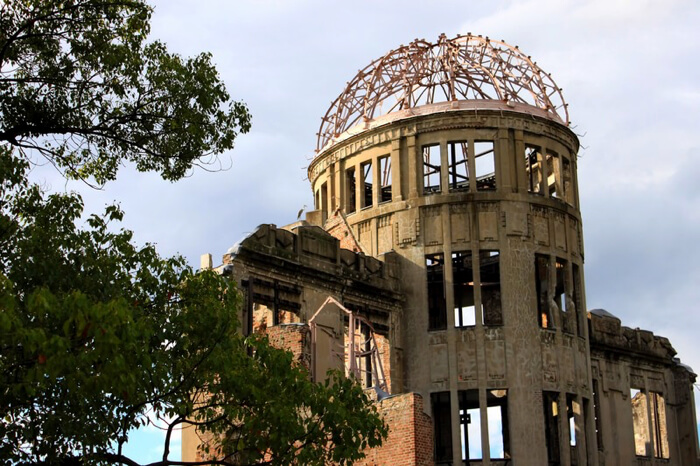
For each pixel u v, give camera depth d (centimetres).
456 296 5519
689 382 6544
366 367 4778
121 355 1784
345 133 5303
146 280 2202
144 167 2592
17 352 1859
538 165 5228
